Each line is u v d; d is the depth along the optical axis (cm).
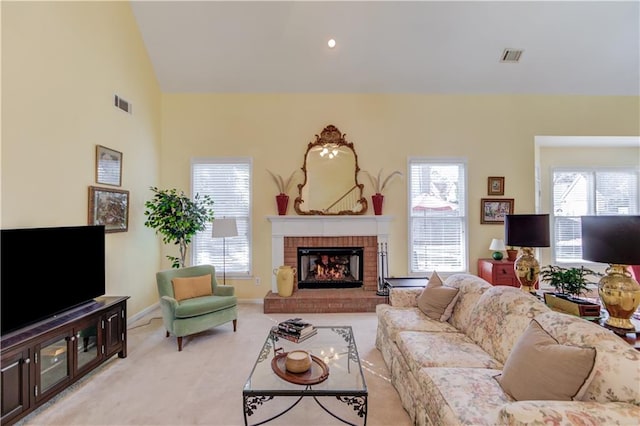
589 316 209
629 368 125
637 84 453
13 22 234
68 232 251
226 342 318
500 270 429
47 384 210
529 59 424
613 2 362
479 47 411
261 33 399
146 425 193
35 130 253
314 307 412
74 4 294
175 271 354
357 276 464
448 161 471
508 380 150
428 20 383
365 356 286
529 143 471
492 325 207
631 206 555
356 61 428
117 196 355
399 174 469
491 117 471
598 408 117
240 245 469
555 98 470
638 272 367
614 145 536
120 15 362
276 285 445
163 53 423
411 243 471
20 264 212
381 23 388
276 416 198
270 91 466
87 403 215
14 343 191
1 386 183
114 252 353
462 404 142
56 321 227
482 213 471
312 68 437
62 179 279
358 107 470
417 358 192
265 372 192
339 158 467
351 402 174
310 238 458
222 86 459
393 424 191
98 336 254
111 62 347
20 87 240
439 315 261
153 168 441
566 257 555
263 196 467
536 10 371
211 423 194
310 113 469
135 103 395
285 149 468
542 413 114
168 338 329
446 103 471
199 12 382
